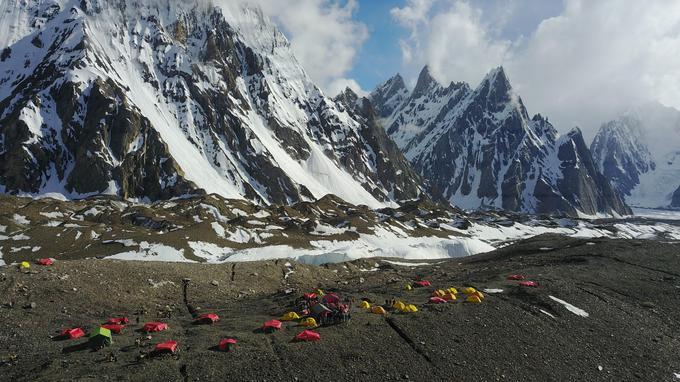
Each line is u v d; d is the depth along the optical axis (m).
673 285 49.34
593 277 50.62
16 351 27.69
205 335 30.66
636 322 38.50
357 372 26.30
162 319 36.09
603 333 35.41
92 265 46.72
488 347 30.78
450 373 27.11
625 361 31.53
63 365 25.42
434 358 28.58
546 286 44.38
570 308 39.16
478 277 52.91
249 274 58.56
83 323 33.81
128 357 26.84
